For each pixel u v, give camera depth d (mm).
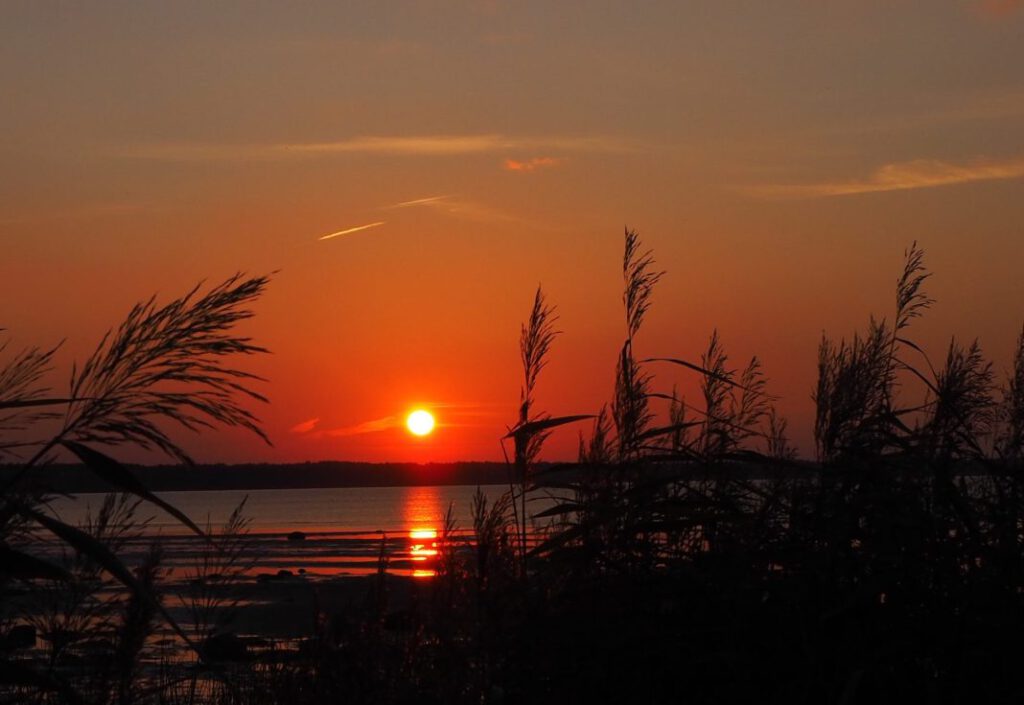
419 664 3938
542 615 3738
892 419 3918
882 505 3605
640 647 3541
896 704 3367
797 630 3498
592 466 4121
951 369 4242
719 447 4234
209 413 2193
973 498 3787
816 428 4238
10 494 2219
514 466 4273
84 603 3061
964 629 3312
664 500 3908
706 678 3555
